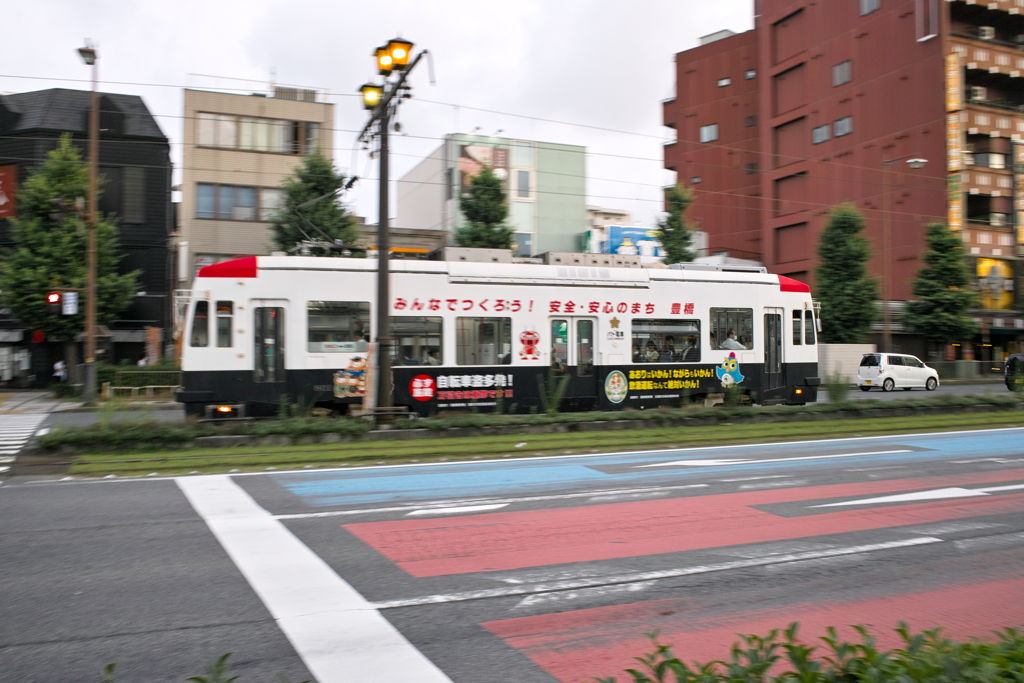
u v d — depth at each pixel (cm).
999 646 324
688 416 1534
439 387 1540
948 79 3600
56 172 2756
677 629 450
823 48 4172
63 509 767
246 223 3084
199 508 776
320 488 894
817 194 4200
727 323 1789
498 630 444
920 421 1659
